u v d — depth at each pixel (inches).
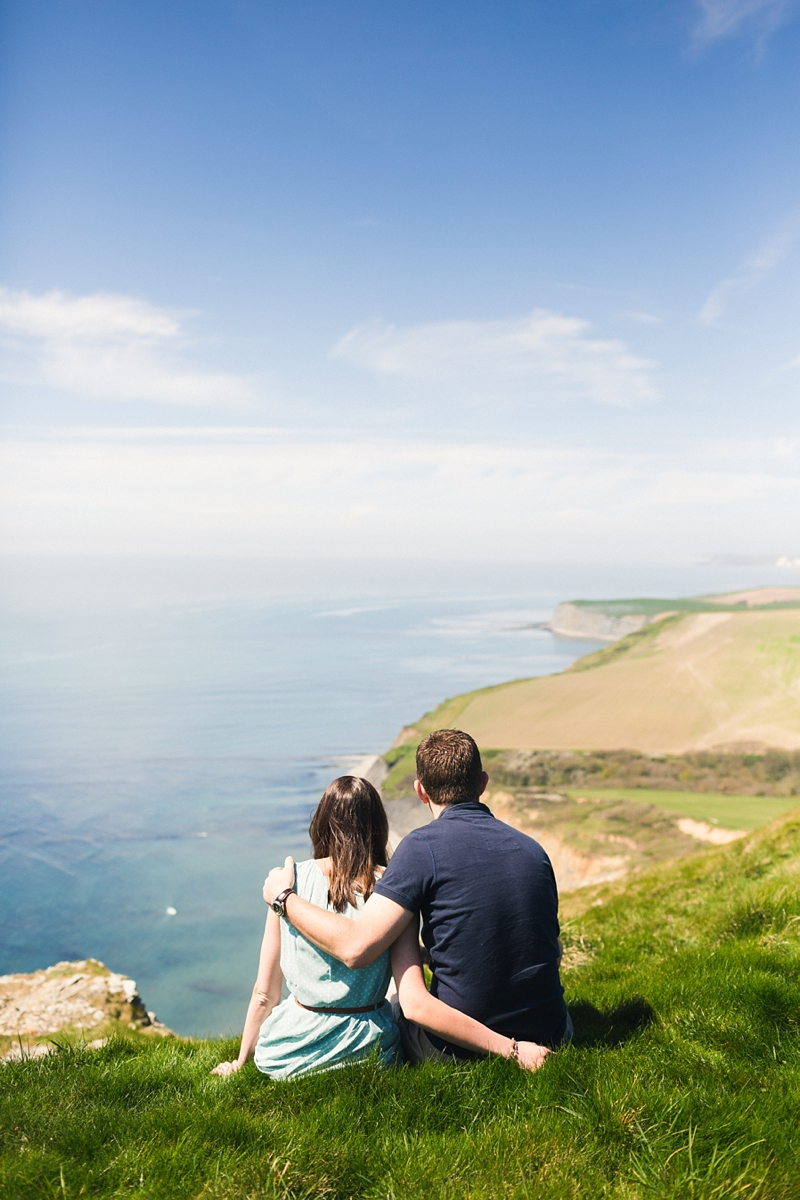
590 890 660.7
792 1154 131.7
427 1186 125.6
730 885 449.7
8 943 4202.8
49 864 5826.8
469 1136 138.6
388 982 165.8
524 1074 156.7
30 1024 460.8
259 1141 139.8
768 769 6786.4
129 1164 134.3
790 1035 189.6
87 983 522.9
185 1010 3385.8
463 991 156.3
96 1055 213.9
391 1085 153.6
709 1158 130.3
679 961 268.7
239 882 5378.9
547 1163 130.8
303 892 166.7
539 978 160.2
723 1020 196.4
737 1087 161.0
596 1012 222.4
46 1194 124.5
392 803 6323.8
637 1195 121.8
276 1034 165.6
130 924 4493.1
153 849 6328.7
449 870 156.3
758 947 269.0
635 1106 147.0
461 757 170.9
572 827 5108.3
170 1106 157.3
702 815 5098.4
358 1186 128.4
